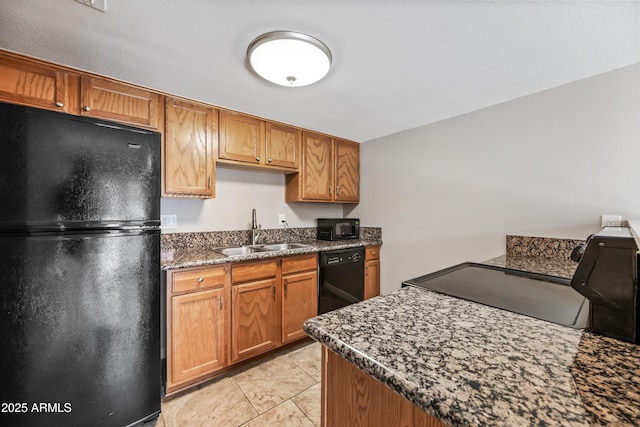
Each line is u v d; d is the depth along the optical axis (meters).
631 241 0.56
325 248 2.39
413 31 1.23
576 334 0.59
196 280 1.72
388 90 1.82
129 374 1.31
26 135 1.08
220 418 1.47
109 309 1.25
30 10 1.08
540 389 0.40
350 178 3.06
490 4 1.08
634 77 1.50
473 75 1.62
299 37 1.25
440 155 2.40
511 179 1.97
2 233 1.05
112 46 1.33
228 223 2.47
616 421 0.34
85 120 1.20
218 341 1.81
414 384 0.42
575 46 1.34
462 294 0.94
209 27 1.20
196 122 1.98
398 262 2.74
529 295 0.93
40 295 1.11
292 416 1.48
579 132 1.68
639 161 1.49
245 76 1.63
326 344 0.58
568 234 1.72
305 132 2.66
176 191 1.89
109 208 1.25
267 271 2.06
